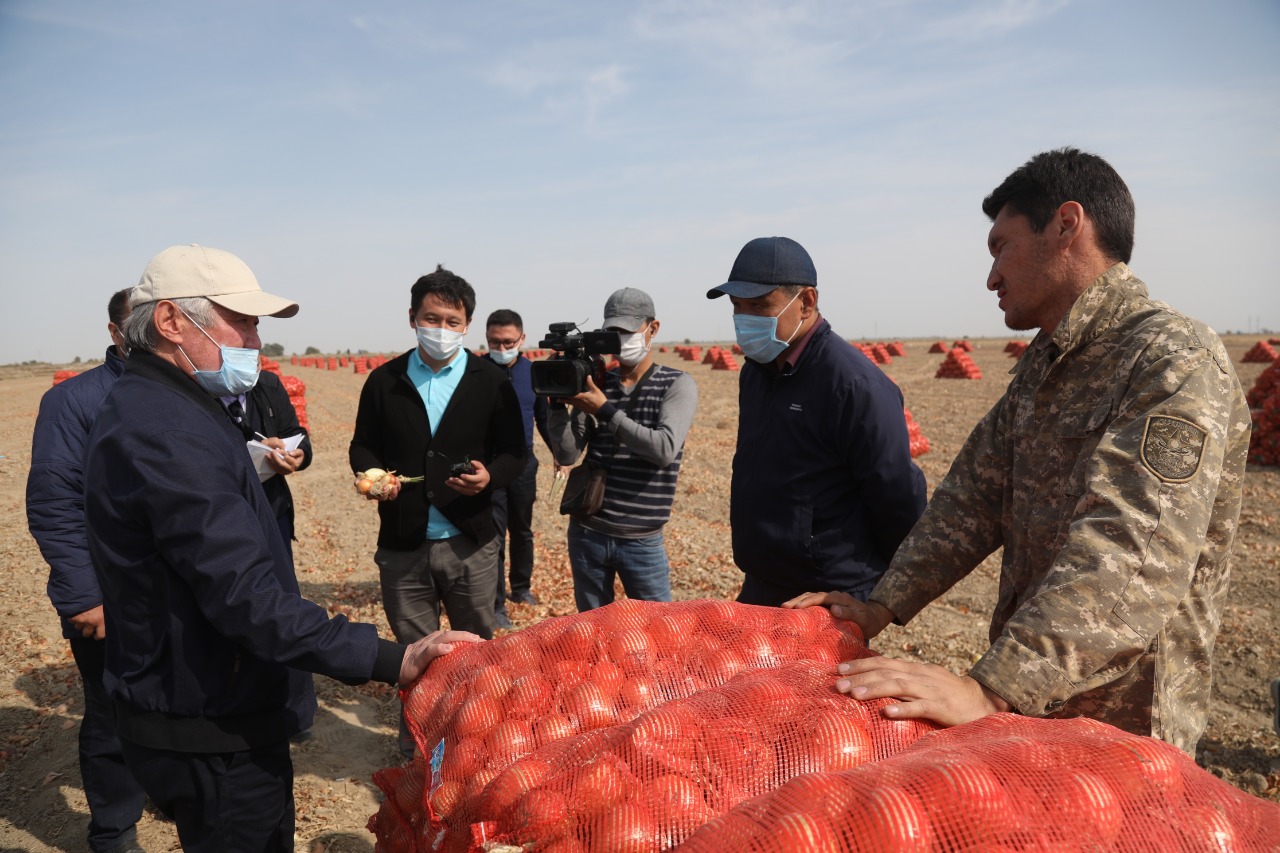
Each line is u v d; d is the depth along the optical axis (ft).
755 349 10.02
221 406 7.77
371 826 7.15
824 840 3.74
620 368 14.03
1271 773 13.03
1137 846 3.89
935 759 4.22
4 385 128.98
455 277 12.91
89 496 7.06
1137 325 6.17
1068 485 6.37
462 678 6.68
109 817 11.11
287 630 6.86
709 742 4.98
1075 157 6.63
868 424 9.48
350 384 126.00
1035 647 5.37
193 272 7.32
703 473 42.73
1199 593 6.31
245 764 7.56
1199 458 5.46
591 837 4.51
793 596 10.34
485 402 13.10
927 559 7.61
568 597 23.07
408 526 12.79
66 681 17.39
